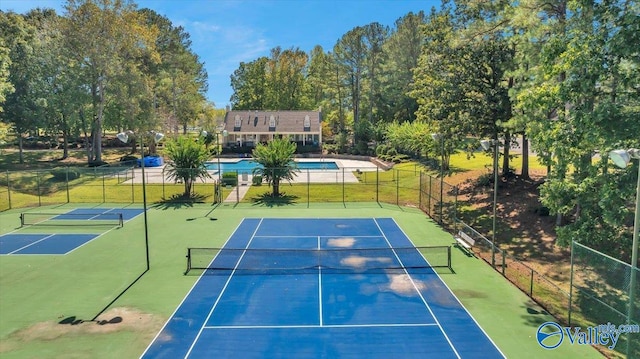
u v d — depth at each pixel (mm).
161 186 38156
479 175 35906
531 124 18234
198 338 12758
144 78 53000
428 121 32844
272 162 34875
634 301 11055
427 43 30953
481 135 28547
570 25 16812
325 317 14094
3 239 23594
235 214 29594
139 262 19641
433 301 15289
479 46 25875
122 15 46781
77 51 46500
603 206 13625
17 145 63344
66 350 12086
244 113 69875
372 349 12125
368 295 15828
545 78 16547
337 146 66125
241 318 14031
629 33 12898
